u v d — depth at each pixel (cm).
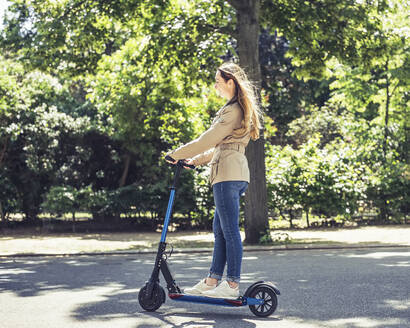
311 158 1727
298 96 2894
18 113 1825
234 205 468
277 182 1709
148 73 1432
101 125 1927
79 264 938
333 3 1371
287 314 473
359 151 1848
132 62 1678
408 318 452
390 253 966
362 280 648
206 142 460
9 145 1834
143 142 1878
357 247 1114
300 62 1434
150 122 1852
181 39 1288
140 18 1437
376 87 2411
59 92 2009
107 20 1456
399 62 2170
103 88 1848
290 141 2839
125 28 1520
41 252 1141
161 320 456
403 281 633
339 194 1709
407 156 2031
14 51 1456
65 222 1777
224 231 471
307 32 1370
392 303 511
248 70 1308
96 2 1395
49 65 1428
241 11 1325
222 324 437
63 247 1245
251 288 468
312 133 2730
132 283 688
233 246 468
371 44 1417
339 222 1741
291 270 766
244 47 1316
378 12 1434
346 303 514
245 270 787
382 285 609
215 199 475
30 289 648
